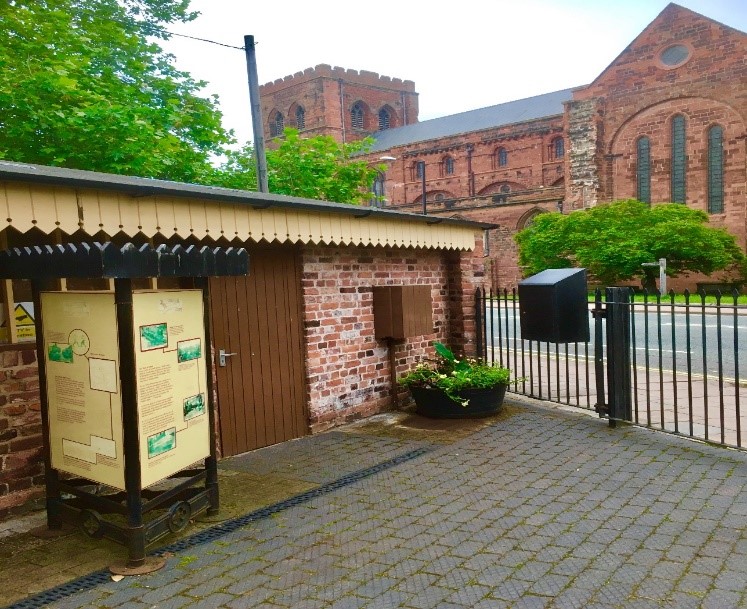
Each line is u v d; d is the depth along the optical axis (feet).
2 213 13.69
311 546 14.23
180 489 14.99
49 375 14.89
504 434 23.21
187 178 45.91
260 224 19.95
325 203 21.85
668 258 113.09
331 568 13.14
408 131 225.15
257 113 40.16
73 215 14.96
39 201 14.32
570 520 15.21
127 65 45.03
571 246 119.24
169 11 51.37
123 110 35.45
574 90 148.05
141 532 13.48
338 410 25.48
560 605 11.43
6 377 16.42
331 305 25.25
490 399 25.58
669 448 20.84
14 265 14.48
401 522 15.43
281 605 11.72
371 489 17.85
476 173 187.52
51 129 35.47
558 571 12.69
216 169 56.65
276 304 23.38
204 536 14.93
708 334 51.49
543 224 125.59
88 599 12.16
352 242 23.63
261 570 13.14
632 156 143.95
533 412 26.50
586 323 25.67
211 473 16.16
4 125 35.50
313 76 226.79
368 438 23.36
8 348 16.44
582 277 25.50
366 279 26.84
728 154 132.57
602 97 145.28
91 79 38.96
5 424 16.40
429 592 12.03
